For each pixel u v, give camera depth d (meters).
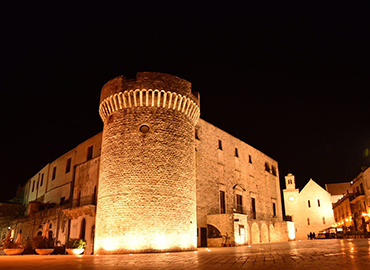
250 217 44.00
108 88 27.28
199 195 34.94
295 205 68.69
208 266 10.21
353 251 14.20
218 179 38.75
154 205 23.20
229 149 42.69
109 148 25.56
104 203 24.28
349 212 60.91
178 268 9.88
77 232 33.31
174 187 24.20
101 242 23.55
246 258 13.08
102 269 10.18
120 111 26.09
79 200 36.03
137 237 22.42
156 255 18.44
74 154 41.09
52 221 39.00
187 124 26.98
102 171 25.64
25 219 46.31
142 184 23.55
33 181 56.75
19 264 12.88
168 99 25.86
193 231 24.86
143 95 25.59
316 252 14.85
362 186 54.78
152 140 24.67
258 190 47.94
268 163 53.88
